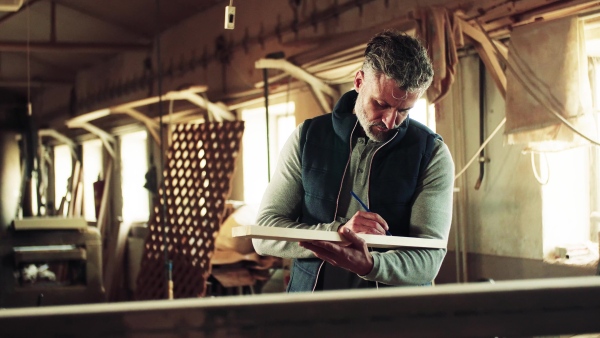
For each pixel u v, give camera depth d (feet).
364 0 13.84
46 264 15.19
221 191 17.71
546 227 10.77
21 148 29.30
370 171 5.18
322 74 14.65
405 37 4.90
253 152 19.51
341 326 1.46
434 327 1.48
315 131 5.50
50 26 23.59
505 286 1.52
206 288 17.58
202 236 17.66
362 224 4.75
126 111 20.29
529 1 9.37
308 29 15.93
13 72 29.01
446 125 12.47
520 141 9.76
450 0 11.10
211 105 18.80
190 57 21.24
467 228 12.11
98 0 21.25
